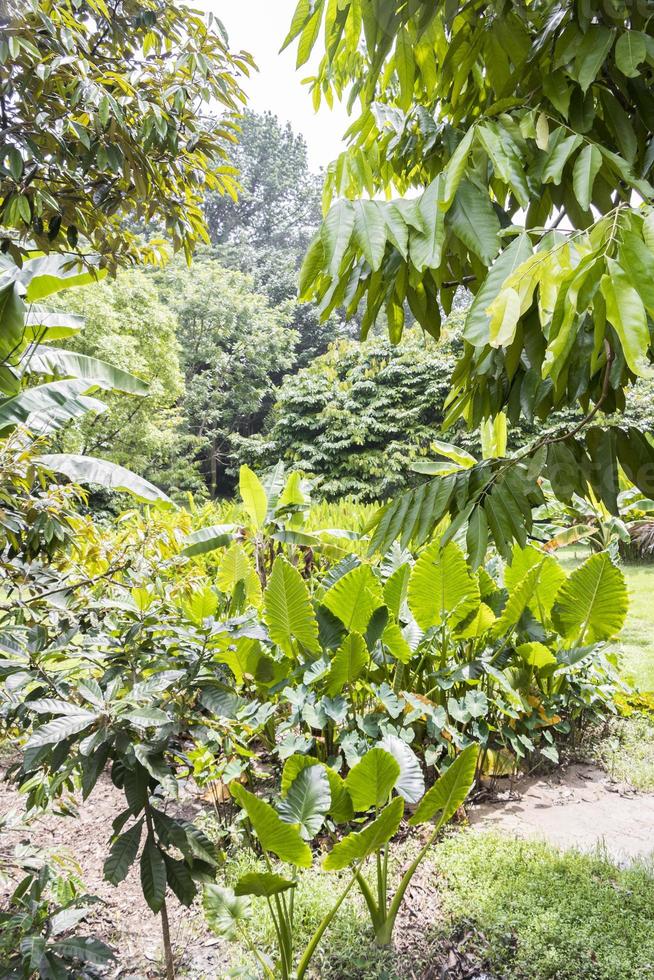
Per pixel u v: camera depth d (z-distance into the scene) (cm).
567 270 117
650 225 106
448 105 215
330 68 213
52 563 262
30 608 227
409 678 381
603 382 174
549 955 227
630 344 97
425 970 228
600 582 394
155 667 224
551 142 151
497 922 246
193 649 235
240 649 328
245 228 4419
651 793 366
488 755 370
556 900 257
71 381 351
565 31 154
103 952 197
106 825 340
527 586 378
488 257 144
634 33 142
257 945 246
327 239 146
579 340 158
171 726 204
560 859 290
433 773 368
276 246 4519
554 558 429
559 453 182
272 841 203
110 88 328
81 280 412
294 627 334
